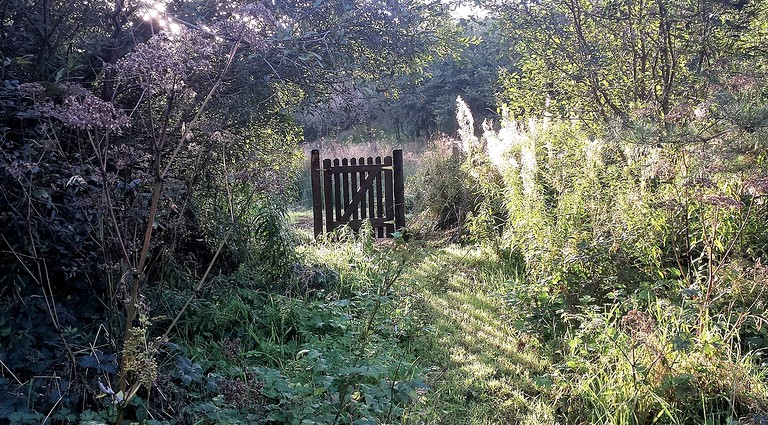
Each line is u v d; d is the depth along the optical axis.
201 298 4.40
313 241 7.82
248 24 2.90
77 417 2.82
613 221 4.92
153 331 3.83
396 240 5.37
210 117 4.08
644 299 4.30
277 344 4.28
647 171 4.66
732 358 3.71
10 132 3.36
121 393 2.48
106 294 3.46
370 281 5.57
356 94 5.16
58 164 3.28
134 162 3.10
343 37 4.45
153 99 3.62
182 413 3.04
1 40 3.75
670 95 5.94
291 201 7.27
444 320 5.12
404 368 3.63
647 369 3.33
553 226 5.46
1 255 3.22
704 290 4.16
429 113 22.80
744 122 3.31
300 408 3.11
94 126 2.42
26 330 3.09
